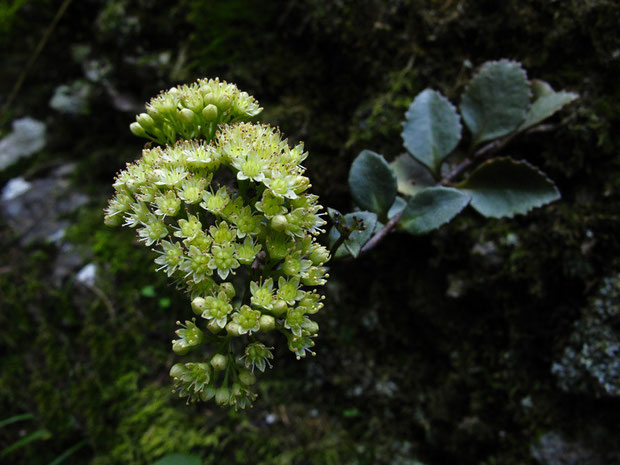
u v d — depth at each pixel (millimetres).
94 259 279
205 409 246
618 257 180
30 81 349
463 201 161
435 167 185
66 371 265
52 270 283
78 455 259
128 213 142
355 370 243
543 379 196
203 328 259
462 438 212
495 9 203
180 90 156
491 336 211
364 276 246
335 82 243
